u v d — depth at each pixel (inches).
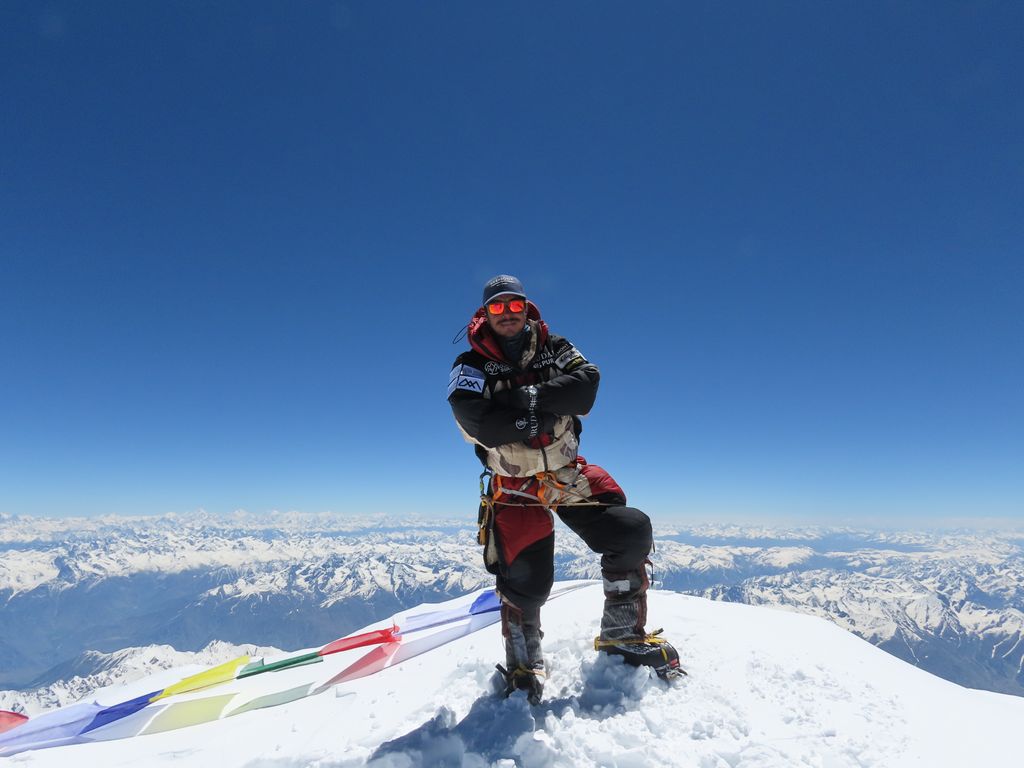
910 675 163.6
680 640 171.3
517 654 145.1
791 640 174.1
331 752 133.5
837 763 111.3
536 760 116.3
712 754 113.7
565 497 142.9
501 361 135.8
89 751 159.0
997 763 112.6
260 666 218.2
